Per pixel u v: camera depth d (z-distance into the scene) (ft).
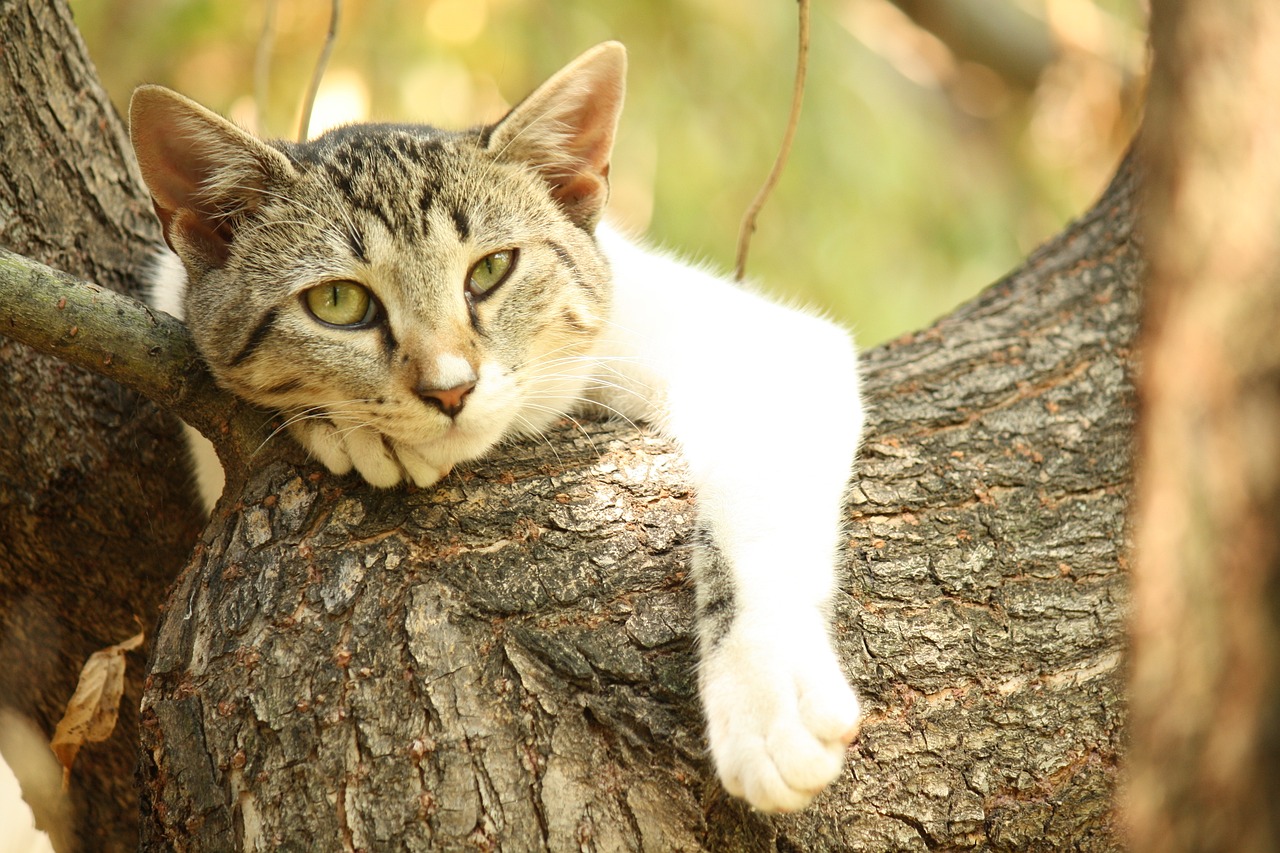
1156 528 6.32
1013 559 10.43
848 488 10.85
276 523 9.89
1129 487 10.91
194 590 9.70
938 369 12.29
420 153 11.63
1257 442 5.74
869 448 11.28
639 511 10.25
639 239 15.20
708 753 8.88
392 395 10.52
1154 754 6.40
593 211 12.69
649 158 25.95
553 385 12.09
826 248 27.43
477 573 9.51
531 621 9.31
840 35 28.22
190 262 11.42
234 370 10.82
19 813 13.70
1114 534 10.71
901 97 32.09
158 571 12.60
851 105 27.50
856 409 11.37
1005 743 9.39
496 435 10.98
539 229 11.87
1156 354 6.25
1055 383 12.03
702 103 26.16
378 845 8.43
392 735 8.73
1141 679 6.57
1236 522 5.84
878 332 27.71
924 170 29.32
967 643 9.82
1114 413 11.68
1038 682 9.70
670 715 9.03
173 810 8.83
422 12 24.40
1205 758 6.07
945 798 9.14
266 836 8.53
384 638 9.12
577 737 8.84
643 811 8.65
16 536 11.98
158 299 12.53
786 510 10.09
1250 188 5.73
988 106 34.40
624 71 12.29
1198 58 5.86
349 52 24.16
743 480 10.30
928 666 9.67
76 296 9.95
